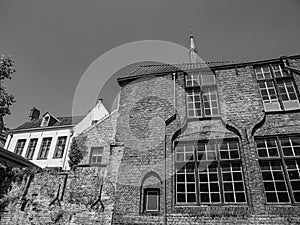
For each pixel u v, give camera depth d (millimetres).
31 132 19047
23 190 7449
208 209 6375
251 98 7969
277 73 8469
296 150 6836
